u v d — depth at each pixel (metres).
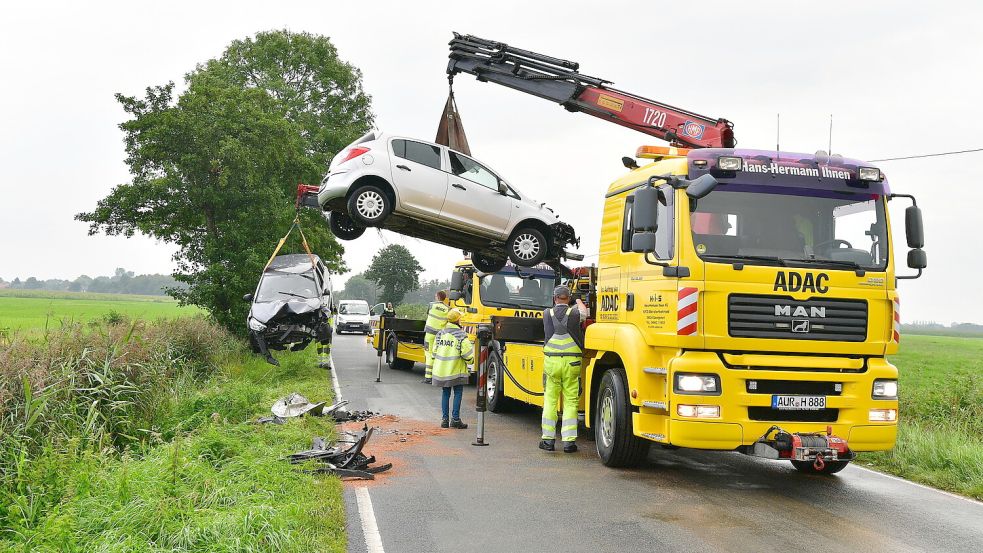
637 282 7.73
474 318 14.55
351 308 42.88
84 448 6.88
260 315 16.72
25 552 4.52
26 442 6.34
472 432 10.45
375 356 24.72
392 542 5.43
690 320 6.81
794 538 5.68
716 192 7.11
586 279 11.08
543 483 7.43
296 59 39.19
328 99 40.06
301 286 18.00
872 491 7.38
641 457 8.05
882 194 7.37
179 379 11.61
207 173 21.20
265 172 22.33
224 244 21.48
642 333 7.55
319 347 18.81
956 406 11.27
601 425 8.53
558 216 13.55
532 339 11.48
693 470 8.30
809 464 8.35
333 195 11.93
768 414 6.94
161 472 6.00
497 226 12.88
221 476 6.37
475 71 12.02
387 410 12.20
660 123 10.21
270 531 5.00
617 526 5.94
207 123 20.77
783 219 7.16
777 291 6.90
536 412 12.78
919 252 7.29
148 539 4.82
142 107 20.98
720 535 5.73
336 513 5.99
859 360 7.03
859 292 7.03
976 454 8.12
